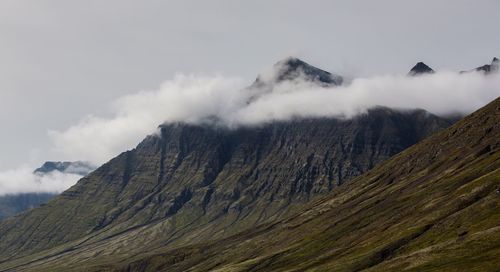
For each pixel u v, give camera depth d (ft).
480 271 562.25
